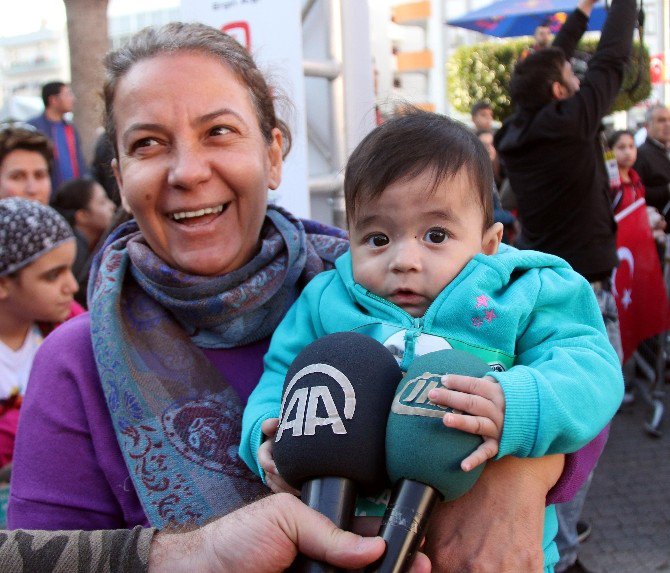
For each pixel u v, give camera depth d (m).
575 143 3.84
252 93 1.47
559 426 1.10
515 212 5.51
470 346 1.27
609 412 1.20
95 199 3.88
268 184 1.55
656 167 6.45
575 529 3.44
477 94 10.94
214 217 1.43
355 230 1.39
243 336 1.50
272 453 1.14
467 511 1.15
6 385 2.27
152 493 1.31
